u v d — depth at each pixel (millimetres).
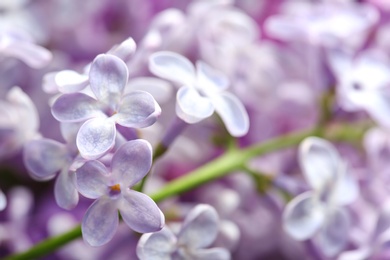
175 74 212
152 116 193
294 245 245
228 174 245
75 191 197
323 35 242
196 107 205
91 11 264
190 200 242
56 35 264
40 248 215
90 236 194
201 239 205
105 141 194
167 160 247
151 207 193
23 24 255
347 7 250
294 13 260
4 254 243
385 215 226
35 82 252
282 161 250
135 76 228
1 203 205
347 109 240
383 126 241
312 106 253
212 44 248
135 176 194
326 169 225
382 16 256
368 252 224
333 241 225
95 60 198
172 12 233
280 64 256
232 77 248
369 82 239
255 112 254
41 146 203
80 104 198
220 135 246
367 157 247
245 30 250
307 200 223
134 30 265
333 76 244
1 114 221
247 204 246
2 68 245
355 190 229
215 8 244
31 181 259
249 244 251
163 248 202
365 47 256
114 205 195
